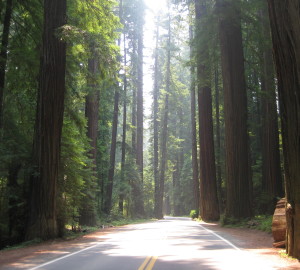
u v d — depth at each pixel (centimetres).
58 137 1720
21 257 1120
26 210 1736
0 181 1808
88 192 2355
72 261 979
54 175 1684
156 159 5125
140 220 3872
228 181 2369
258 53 2527
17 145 1803
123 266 879
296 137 979
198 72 2748
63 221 1786
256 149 3750
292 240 984
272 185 2547
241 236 1614
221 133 4203
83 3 1884
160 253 1091
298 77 984
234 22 2366
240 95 2395
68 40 1625
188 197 6594
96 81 1880
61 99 1739
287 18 1004
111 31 1975
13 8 1898
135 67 4353
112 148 3744
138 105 4747
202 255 1041
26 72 1953
